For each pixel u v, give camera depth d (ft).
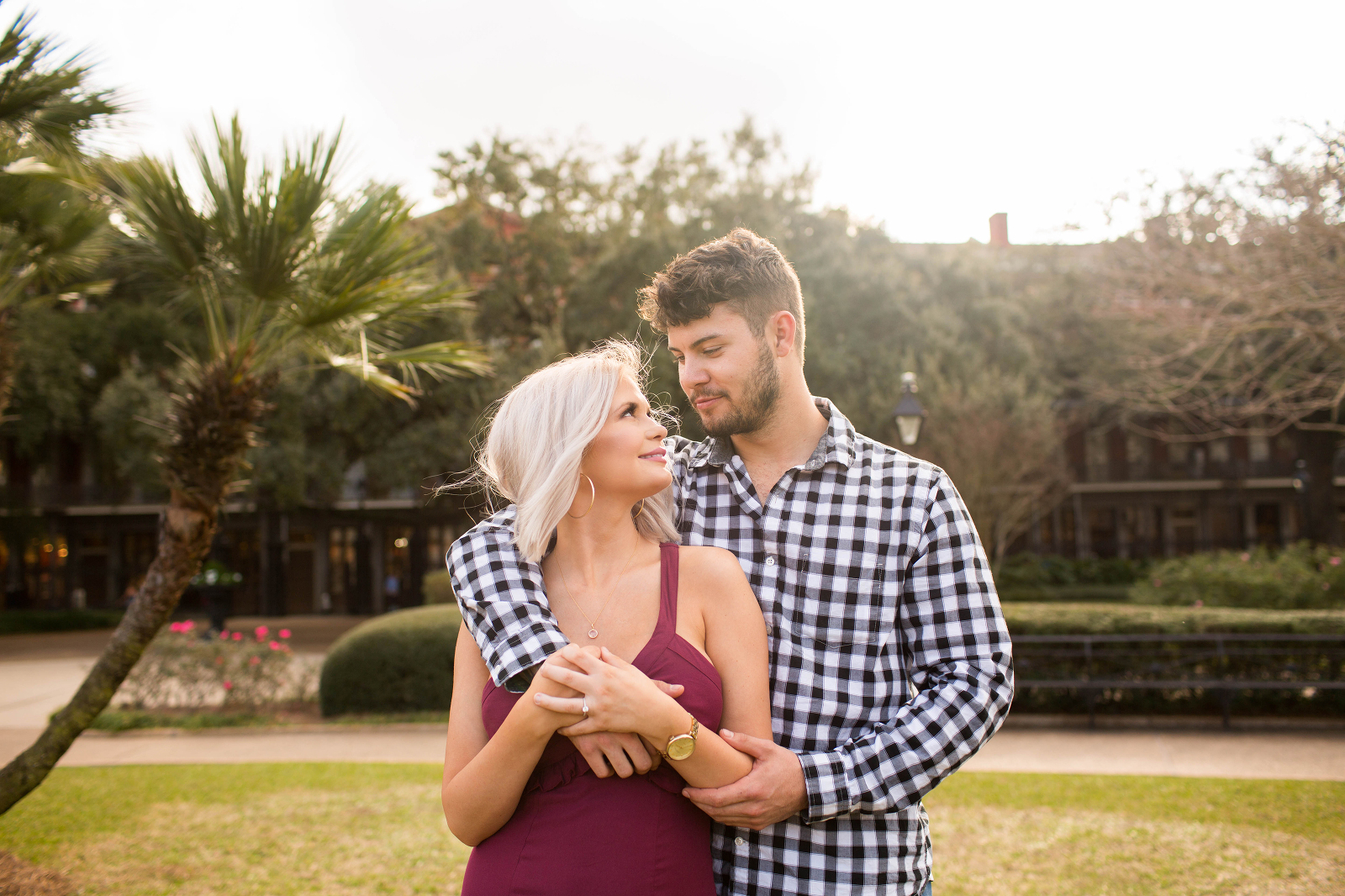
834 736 5.10
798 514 5.46
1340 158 36.45
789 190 63.00
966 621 5.12
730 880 5.06
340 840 15.47
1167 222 44.06
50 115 14.67
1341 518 102.63
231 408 13.38
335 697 29.09
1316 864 13.51
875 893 4.83
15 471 93.71
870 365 60.08
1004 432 60.39
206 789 19.16
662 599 4.77
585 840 4.35
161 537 13.51
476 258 58.39
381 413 55.31
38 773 12.54
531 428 4.75
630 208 62.08
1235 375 50.83
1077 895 12.51
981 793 17.95
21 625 79.87
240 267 13.12
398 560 98.78
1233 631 26.81
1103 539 111.14
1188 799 17.24
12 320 17.07
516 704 4.35
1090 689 25.81
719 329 5.37
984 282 69.56
